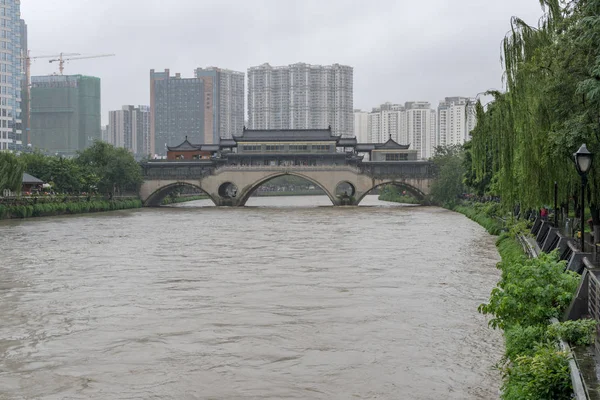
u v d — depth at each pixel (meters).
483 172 48.62
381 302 33.31
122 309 32.28
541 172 30.91
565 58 27.98
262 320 29.64
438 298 34.22
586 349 16.48
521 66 32.62
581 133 25.72
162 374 22.38
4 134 186.12
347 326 28.44
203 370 22.73
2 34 184.88
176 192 174.88
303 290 36.75
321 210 125.12
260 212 119.31
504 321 21.09
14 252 55.91
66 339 26.89
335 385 21.09
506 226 55.03
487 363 23.08
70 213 113.00
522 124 31.80
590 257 24.03
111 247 59.81
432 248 56.69
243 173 142.25
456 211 117.56
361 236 69.00
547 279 20.14
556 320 18.84
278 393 20.47
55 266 47.34
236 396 20.25
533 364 15.67
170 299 34.56
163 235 72.12
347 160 148.00
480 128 46.12
